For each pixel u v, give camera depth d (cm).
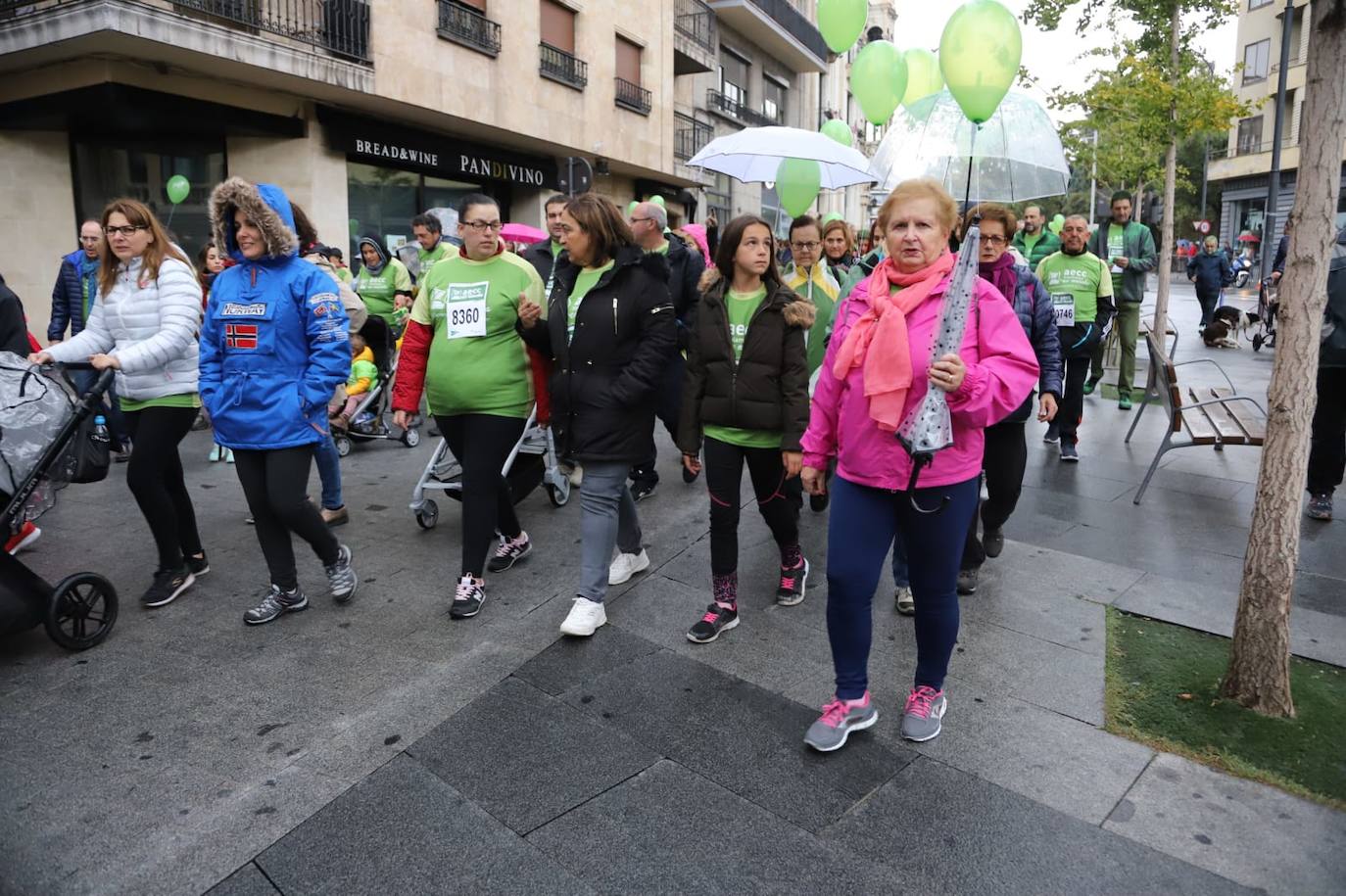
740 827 262
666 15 2055
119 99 1082
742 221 372
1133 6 1204
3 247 1178
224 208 385
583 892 236
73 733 311
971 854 251
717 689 342
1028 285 434
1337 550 490
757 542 510
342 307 400
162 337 396
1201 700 327
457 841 255
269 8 1173
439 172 1585
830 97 3525
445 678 351
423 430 840
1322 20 288
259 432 383
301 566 476
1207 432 576
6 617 348
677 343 379
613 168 2006
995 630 391
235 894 236
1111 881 240
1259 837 256
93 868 245
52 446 364
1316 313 297
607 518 386
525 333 405
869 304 284
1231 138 4331
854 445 285
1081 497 595
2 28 1046
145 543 507
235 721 319
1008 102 455
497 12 1512
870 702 332
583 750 301
